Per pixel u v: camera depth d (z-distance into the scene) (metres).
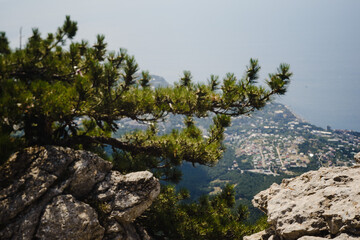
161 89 7.16
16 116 4.65
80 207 4.70
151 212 6.96
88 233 4.58
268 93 7.64
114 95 6.18
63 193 4.80
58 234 4.28
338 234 3.86
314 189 4.94
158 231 6.51
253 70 8.09
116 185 5.45
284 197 5.20
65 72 6.44
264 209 5.80
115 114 6.52
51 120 5.53
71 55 6.84
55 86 5.20
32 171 4.77
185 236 6.55
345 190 4.31
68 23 8.05
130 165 7.20
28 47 6.01
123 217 5.11
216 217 7.69
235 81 8.09
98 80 5.64
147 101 6.39
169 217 7.02
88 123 8.48
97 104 5.90
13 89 4.69
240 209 8.40
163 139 7.48
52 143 6.23
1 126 4.53
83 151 5.54
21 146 5.27
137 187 5.47
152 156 7.82
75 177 5.02
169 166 7.62
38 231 4.19
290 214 4.61
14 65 5.57
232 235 7.11
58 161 5.07
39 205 4.44
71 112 5.40
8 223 4.11
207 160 7.60
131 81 5.93
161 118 7.05
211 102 7.77
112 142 7.52
